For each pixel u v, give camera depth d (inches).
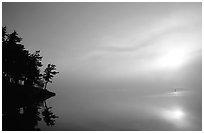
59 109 1722.4
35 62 2474.2
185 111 1722.4
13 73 2127.2
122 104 2290.8
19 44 2222.0
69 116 1374.3
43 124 1063.6
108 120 1256.8
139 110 1759.4
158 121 1251.8
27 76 2369.6
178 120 1291.8
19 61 2160.4
